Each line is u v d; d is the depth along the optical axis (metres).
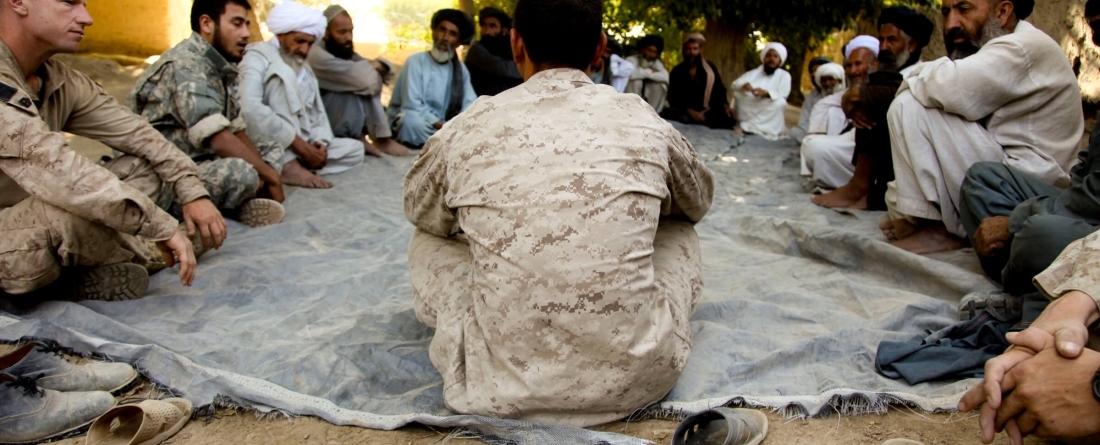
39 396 2.07
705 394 2.25
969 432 2.05
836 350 2.52
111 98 3.07
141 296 3.01
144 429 2.00
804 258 3.66
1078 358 1.55
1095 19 2.71
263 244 3.84
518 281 1.91
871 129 4.39
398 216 4.41
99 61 7.80
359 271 3.48
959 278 3.01
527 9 2.08
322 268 3.52
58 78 2.85
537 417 2.02
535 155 1.95
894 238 3.83
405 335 2.73
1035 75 3.34
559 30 2.05
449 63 6.71
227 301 3.04
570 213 1.90
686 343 2.17
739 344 2.60
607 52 8.71
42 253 2.63
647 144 2.03
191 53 4.07
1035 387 1.56
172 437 2.10
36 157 2.49
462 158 2.03
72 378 2.22
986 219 2.95
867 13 9.92
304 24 5.12
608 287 1.89
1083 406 1.51
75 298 2.92
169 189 3.43
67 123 3.00
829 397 2.16
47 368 2.21
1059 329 1.60
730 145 7.56
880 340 2.60
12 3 2.55
